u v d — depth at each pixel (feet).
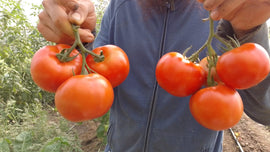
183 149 2.99
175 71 1.73
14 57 9.16
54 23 1.74
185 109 2.89
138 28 3.06
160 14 2.94
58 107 1.58
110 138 3.76
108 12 3.61
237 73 1.50
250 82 1.53
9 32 8.39
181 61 1.77
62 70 1.69
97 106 1.57
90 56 1.91
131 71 3.13
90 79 1.60
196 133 2.95
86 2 1.99
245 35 1.73
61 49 1.84
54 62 1.68
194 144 2.98
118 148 3.53
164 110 2.96
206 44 1.70
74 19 1.66
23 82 9.77
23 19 8.70
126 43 3.15
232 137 10.75
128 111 3.17
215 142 3.25
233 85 1.61
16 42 8.84
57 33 1.86
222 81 1.68
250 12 1.50
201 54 2.79
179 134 2.96
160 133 3.01
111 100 1.68
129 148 3.33
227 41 1.80
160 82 1.85
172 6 2.84
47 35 1.91
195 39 2.80
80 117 1.60
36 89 10.41
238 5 1.44
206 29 2.80
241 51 1.51
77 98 1.52
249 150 9.74
